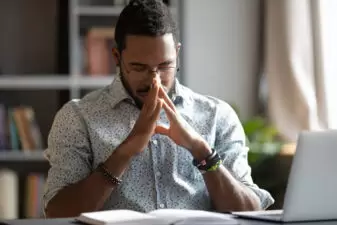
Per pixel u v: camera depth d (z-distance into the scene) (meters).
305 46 5.39
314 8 5.31
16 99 6.14
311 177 2.21
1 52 6.16
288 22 5.42
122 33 2.77
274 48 5.59
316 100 5.29
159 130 2.76
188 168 2.91
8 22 6.17
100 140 2.89
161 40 2.71
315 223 2.22
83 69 5.80
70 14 5.75
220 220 2.15
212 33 5.98
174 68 2.78
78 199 2.67
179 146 2.90
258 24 5.98
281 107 5.51
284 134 5.50
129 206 2.84
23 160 5.86
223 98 6.00
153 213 2.33
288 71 5.43
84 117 2.91
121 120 2.92
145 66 2.73
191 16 5.98
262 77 5.96
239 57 6.00
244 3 5.98
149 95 2.69
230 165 2.97
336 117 5.18
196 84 5.98
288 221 2.23
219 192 2.79
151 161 2.87
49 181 2.86
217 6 5.98
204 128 2.99
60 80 5.75
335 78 5.20
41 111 6.17
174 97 2.98
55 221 2.26
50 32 6.21
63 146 2.88
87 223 2.20
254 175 5.21
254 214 2.37
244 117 5.97
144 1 2.77
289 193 2.21
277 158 5.19
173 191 2.88
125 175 2.84
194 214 2.32
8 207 5.62
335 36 5.20
